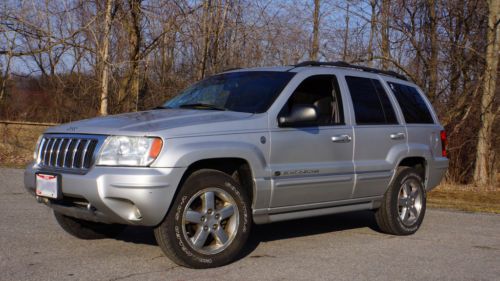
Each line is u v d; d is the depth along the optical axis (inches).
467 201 437.4
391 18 591.5
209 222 197.3
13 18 555.5
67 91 683.4
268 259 215.3
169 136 189.0
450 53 569.9
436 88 581.0
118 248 226.2
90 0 578.6
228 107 228.4
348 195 247.4
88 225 237.1
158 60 621.9
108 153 190.1
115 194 183.0
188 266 194.2
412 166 290.8
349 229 286.4
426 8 592.4
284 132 220.1
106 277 183.5
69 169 199.5
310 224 297.7
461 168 582.6
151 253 218.4
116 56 603.5
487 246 254.2
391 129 267.9
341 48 635.5
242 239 204.7
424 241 261.0
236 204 202.8
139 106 623.8
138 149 186.7
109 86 612.1
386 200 266.4
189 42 609.9
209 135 198.2
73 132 205.5
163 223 188.9
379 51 605.0
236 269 198.2
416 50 591.5
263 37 644.7
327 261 215.2
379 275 197.2
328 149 236.2
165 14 595.2
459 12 573.6
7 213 301.1
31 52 577.6
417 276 197.6
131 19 599.5
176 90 619.5
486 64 529.0
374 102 267.0
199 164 203.2
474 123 568.1
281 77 237.9
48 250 220.7
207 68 629.3
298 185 222.8
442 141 303.4
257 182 209.5
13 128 669.9
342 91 252.4
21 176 487.8
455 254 235.0
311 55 671.1
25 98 767.7
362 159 252.1
